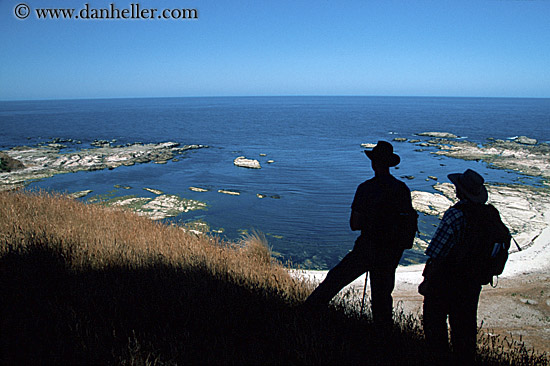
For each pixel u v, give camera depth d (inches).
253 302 135.6
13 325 100.0
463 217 117.0
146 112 6259.8
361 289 286.7
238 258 213.3
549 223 764.0
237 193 1049.5
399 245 124.6
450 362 110.3
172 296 129.3
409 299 285.6
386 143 129.4
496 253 116.0
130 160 1562.5
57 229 197.8
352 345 112.6
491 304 273.3
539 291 306.3
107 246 177.8
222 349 103.0
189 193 1045.8
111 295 125.7
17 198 288.4
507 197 971.3
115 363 91.7
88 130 3029.0
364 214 126.6
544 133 2694.4
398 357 108.1
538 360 121.9
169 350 99.7
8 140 2290.8
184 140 2380.7
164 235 236.5
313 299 137.6
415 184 1162.0
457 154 1718.8
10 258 145.6
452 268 119.3
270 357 101.6
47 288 127.3
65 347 94.4
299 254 652.1
